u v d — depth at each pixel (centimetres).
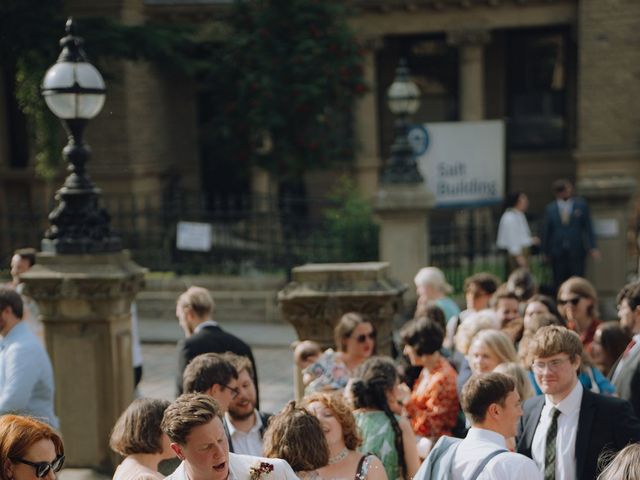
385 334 1011
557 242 1850
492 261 2288
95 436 1044
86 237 1035
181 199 2430
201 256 2172
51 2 1942
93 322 1036
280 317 2031
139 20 2630
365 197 2827
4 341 803
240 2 2456
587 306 945
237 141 2469
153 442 553
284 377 1576
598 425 596
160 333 1939
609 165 2714
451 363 874
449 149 1828
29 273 1030
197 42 2609
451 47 3000
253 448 679
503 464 518
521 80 3011
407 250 1761
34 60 1884
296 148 2438
